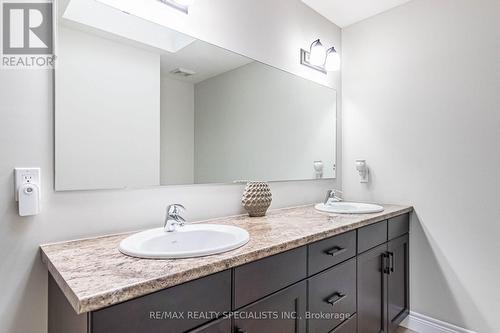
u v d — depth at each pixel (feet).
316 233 4.24
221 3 5.51
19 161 3.44
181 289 2.72
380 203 7.54
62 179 3.73
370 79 7.77
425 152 6.76
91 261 3.01
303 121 7.26
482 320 5.92
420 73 6.86
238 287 3.20
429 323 6.64
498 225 5.74
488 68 5.89
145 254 3.07
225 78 5.60
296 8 7.07
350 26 8.23
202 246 4.32
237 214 5.82
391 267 6.25
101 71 4.12
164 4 4.75
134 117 4.43
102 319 2.27
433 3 6.67
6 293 3.33
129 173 4.35
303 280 4.06
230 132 5.72
